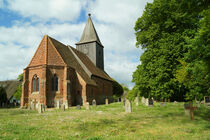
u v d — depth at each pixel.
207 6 7.74
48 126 9.91
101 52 52.16
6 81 59.25
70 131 8.68
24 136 7.62
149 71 23.66
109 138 7.30
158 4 22.09
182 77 18.02
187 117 12.13
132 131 8.64
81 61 39.72
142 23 26.41
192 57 9.88
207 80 10.18
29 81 30.98
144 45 27.48
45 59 30.16
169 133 8.03
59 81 30.14
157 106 21.58
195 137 7.22
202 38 8.51
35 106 26.62
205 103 19.98
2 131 8.51
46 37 32.34
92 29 50.00
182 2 8.03
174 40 22.06
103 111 18.42
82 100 32.88
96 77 41.25
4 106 43.03
